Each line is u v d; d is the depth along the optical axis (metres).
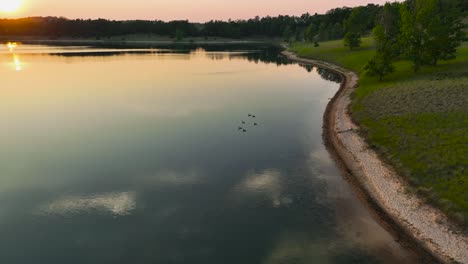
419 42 71.62
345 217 29.12
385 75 76.19
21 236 26.38
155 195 32.62
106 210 30.03
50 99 72.00
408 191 31.58
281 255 24.55
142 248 25.12
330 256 24.52
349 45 130.75
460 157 33.69
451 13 73.12
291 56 165.50
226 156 41.88
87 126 53.47
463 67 69.38
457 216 26.75
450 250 24.53
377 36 76.19
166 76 104.00
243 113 61.31
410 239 26.14
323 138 47.66
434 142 37.88
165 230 27.33
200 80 96.88
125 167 38.59
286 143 46.19
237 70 118.19
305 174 36.94
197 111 62.81
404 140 40.22
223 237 26.50
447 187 30.02
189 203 31.33
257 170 37.97
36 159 40.53
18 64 132.62
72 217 28.94
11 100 70.88
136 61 146.88
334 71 110.50
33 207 30.28
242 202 31.48
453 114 44.12
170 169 38.16
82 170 37.72
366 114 52.31
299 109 63.69
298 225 28.06
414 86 60.28
